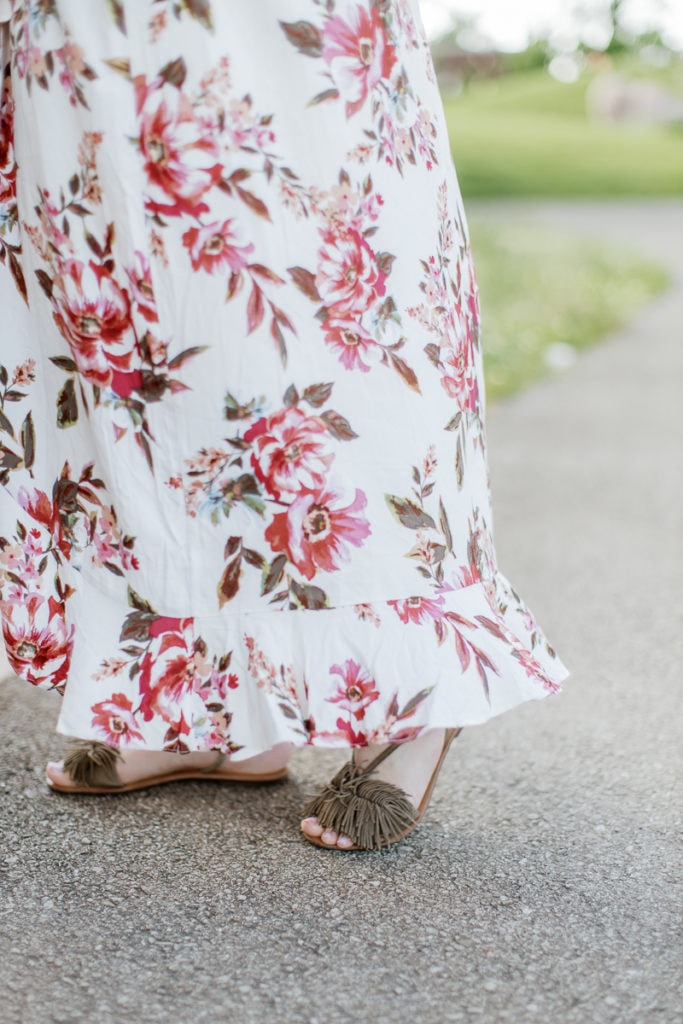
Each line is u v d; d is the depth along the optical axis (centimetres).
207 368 148
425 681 150
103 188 146
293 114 147
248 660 152
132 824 171
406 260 155
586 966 135
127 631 155
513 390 667
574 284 1170
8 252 158
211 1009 126
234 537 152
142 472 152
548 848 166
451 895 152
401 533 154
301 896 151
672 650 256
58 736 205
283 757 186
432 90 163
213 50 143
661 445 508
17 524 160
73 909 147
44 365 157
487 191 2786
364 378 152
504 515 387
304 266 148
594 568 323
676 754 200
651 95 3981
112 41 144
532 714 220
